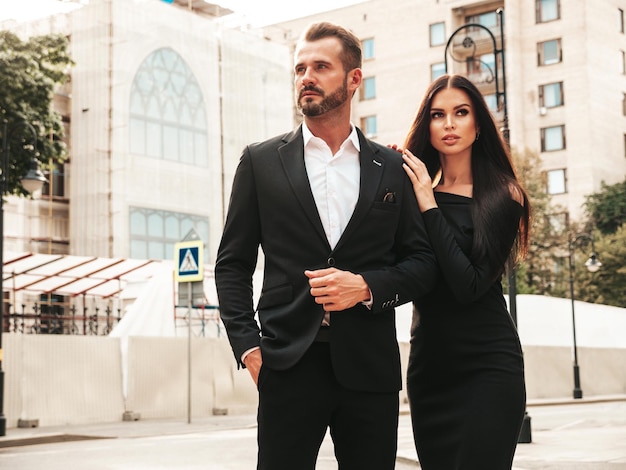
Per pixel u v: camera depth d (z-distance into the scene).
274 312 2.78
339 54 2.77
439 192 3.52
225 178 43.25
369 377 2.73
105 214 37.81
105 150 38.19
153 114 40.03
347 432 2.77
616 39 55.69
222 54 43.97
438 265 3.22
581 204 52.09
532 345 27.25
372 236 2.79
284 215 2.79
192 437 13.27
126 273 24.83
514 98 53.47
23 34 39.62
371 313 2.76
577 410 21.25
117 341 17.12
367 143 2.90
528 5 54.69
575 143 52.91
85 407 16.34
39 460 10.20
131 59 39.22
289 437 2.72
